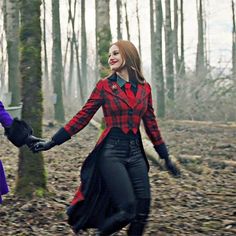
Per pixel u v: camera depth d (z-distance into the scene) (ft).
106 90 13.74
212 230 17.63
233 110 67.21
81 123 13.66
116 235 16.81
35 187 20.68
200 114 69.72
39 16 20.84
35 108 20.56
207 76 71.20
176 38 100.73
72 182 25.55
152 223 18.34
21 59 20.67
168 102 75.66
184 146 44.73
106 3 37.09
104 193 13.87
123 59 13.88
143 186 13.74
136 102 13.71
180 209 20.71
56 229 17.29
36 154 20.86
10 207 19.39
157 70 75.72
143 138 36.47
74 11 111.04
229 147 43.91
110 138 13.70
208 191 24.68
